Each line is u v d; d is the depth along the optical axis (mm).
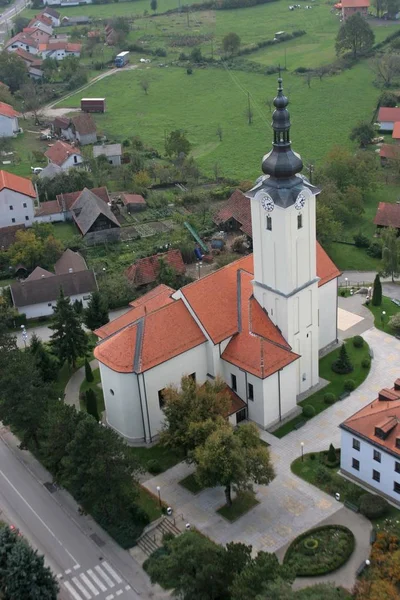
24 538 84000
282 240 93125
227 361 100000
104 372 98375
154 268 141000
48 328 129375
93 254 156375
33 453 100562
